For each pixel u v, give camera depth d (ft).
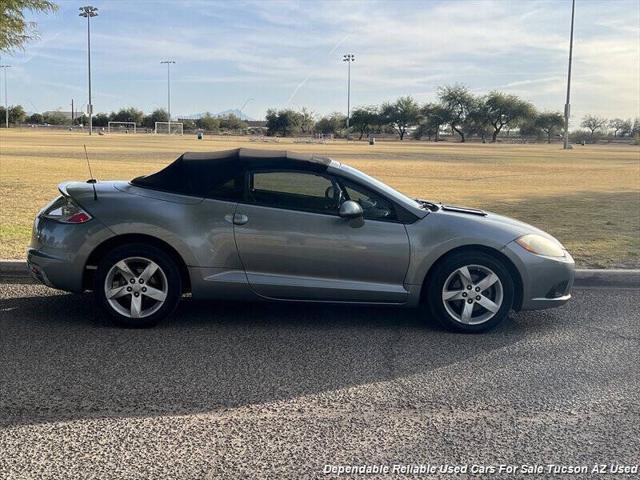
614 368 16.06
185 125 466.29
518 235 18.63
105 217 17.85
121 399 13.66
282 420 12.84
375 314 20.40
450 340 18.03
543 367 16.06
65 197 18.61
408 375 15.37
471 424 12.82
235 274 18.16
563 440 12.21
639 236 33.50
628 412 13.50
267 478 10.67
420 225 18.33
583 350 17.39
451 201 48.65
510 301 18.48
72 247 17.94
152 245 18.04
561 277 18.83
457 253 18.35
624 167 105.91
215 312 20.21
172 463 11.10
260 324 19.11
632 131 451.53
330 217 18.15
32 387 14.16
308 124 439.22
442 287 18.35
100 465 10.99
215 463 11.12
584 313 21.03
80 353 16.30
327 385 14.65
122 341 17.29
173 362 15.85
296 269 18.22
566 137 222.07
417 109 434.71
